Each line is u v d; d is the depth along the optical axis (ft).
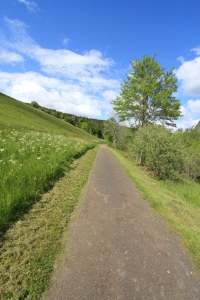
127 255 10.25
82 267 9.14
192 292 8.27
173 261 10.09
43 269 8.79
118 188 22.13
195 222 15.49
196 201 24.52
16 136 39.91
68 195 17.83
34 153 27.25
